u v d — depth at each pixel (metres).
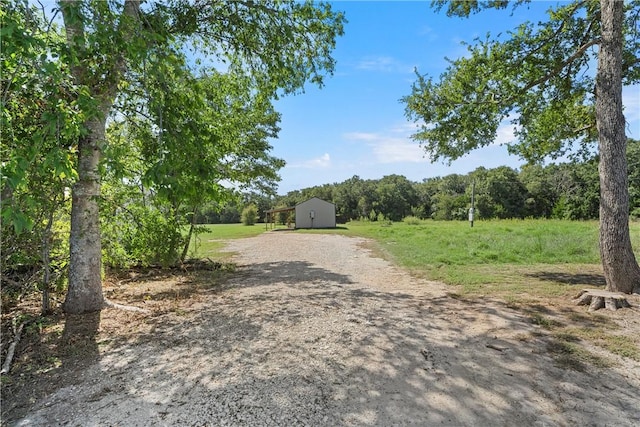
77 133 3.21
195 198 3.82
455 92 7.08
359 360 3.33
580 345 3.57
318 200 33.12
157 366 3.24
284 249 13.53
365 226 32.09
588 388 2.76
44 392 2.78
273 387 2.84
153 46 3.59
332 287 6.58
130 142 5.36
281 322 4.49
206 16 5.78
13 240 4.55
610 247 5.14
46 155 2.94
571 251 9.84
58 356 3.47
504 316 4.56
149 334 4.07
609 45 5.21
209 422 2.37
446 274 7.48
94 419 2.42
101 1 3.11
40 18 3.28
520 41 6.92
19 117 3.34
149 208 7.71
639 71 6.68
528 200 43.91
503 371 3.06
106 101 4.46
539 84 7.09
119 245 7.64
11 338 3.90
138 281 7.41
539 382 2.86
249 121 10.41
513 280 6.73
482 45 6.92
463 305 5.16
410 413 2.46
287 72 6.47
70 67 3.63
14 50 2.40
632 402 2.56
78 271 4.90
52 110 3.02
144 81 3.74
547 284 6.34
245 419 2.41
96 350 3.61
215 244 15.98
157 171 3.16
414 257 10.10
